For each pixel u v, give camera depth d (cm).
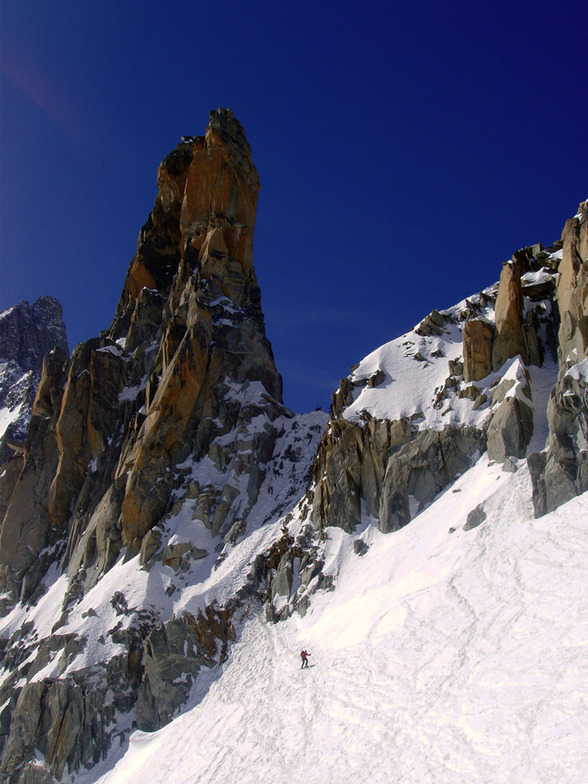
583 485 4166
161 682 5256
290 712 4016
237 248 9344
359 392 6550
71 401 8738
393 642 3966
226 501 6762
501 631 3462
